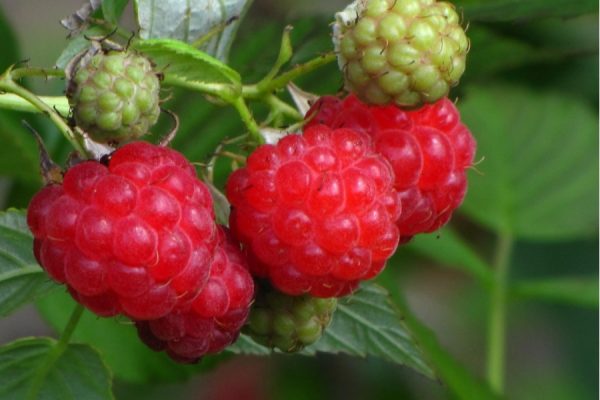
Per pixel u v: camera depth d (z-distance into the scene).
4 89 0.28
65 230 0.27
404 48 0.28
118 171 0.28
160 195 0.27
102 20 0.29
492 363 0.35
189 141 0.35
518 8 0.33
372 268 0.29
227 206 0.29
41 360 0.30
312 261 0.28
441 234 0.36
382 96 0.29
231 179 0.28
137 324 0.29
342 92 0.30
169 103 0.35
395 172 0.29
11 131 0.34
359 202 0.28
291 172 0.28
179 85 0.29
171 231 0.27
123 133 0.28
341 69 0.29
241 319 0.28
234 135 0.35
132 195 0.27
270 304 0.29
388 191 0.28
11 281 0.30
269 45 0.34
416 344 0.31
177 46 0.28
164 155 0.28
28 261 0.30
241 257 0.28
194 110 0.35
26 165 0.34
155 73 0.28
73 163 0.28
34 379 0.30
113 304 0.28
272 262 0.28
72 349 0.30
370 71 0.28
